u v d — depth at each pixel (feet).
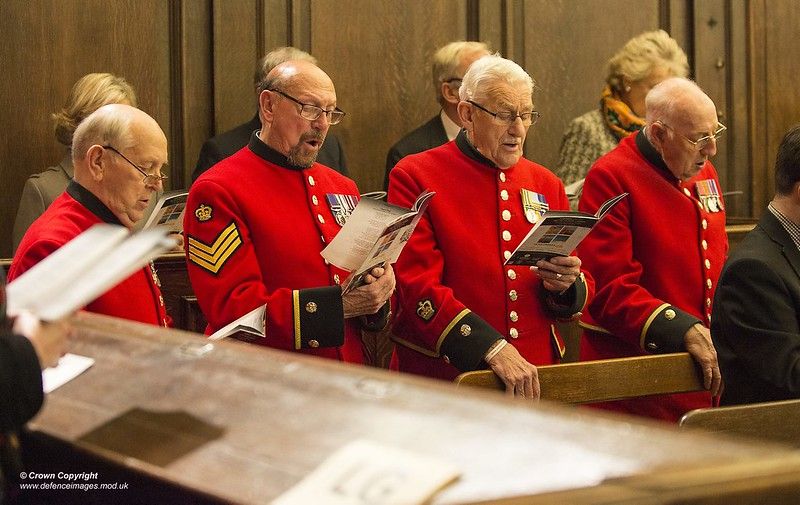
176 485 5.10
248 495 4.83
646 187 13.41
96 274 5.72
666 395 12.91
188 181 19.07
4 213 17.87
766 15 23.39
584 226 11.35
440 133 17.85
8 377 5.68
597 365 11.34
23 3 17.92
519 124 12.37
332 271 11.71
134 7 18.61
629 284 12.97
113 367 6.61
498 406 5.15
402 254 12.16
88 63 18.35
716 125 13.37
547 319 12.44
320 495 4.66
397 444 4.88
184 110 18.97
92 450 5.62
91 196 10.57
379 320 11.97
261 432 5.35
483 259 12.21
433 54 20.76
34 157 18.02
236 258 11.25
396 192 12.53
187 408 5.83
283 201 11.77
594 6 21.95
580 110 21.89
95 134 10.59
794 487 4.19
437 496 4.46
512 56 21.26
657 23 22.53
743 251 11.21
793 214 11.25
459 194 12.43
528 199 12.71
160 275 14.55
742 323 10.93
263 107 12.01
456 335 11.60
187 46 19.04
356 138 20.25
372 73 20.33
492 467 4.55
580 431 4.78
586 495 4.07
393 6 20.43
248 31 19.38
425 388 5.48
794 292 10.93
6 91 17.84
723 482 4.13
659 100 13.44
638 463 4.41
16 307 5.71
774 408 9.36
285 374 5.98
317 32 19.86
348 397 5.51
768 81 23.48
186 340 6.93
